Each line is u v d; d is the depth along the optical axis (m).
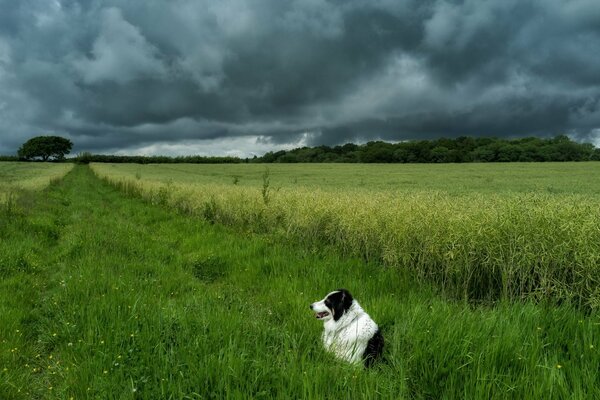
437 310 5.01
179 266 8.59
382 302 5.70
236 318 4.95
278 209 13.16
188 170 65.56
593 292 5.54
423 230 7.71
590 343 3.96
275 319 5.69
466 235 6.94
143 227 14.03
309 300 6.20
